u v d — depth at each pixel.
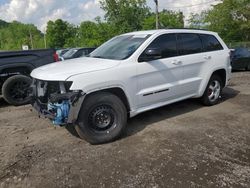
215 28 41.78
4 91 7.52
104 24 51.28
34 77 5.16
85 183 3.74
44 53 8.20
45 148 4.81
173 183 3.68
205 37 6.80
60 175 3.95
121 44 5.88
